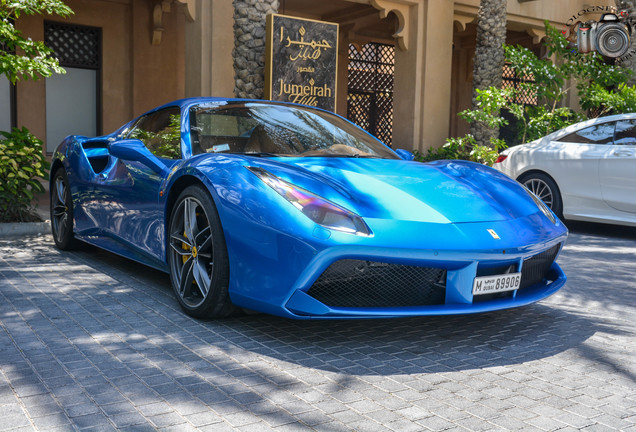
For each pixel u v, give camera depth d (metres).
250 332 2.92
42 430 1.87
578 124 7.23
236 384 2.28
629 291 4.10
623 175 6.58
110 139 4.54
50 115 11.56
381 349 2.73
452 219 2.77
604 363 2.63
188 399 2.13
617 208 6.66
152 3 11.91
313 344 2.77
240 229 2.78
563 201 7.11
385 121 16.11
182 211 3.23
